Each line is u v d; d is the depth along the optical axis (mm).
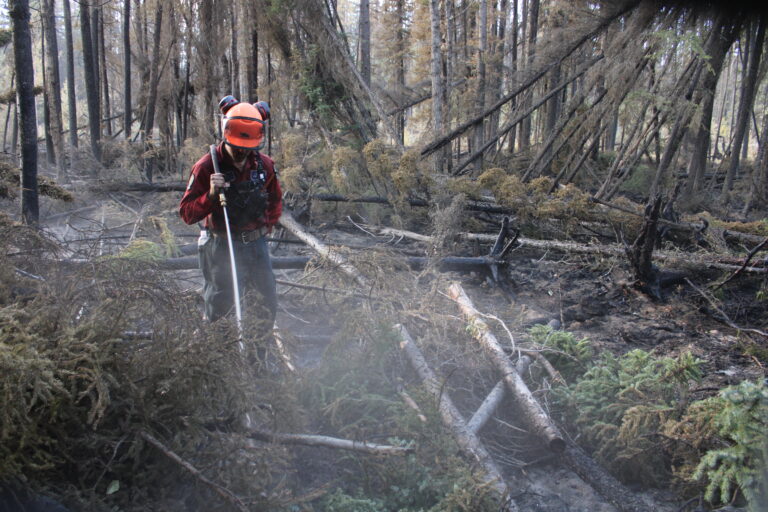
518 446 3152
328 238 6832
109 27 14773
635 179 10609
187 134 11367
